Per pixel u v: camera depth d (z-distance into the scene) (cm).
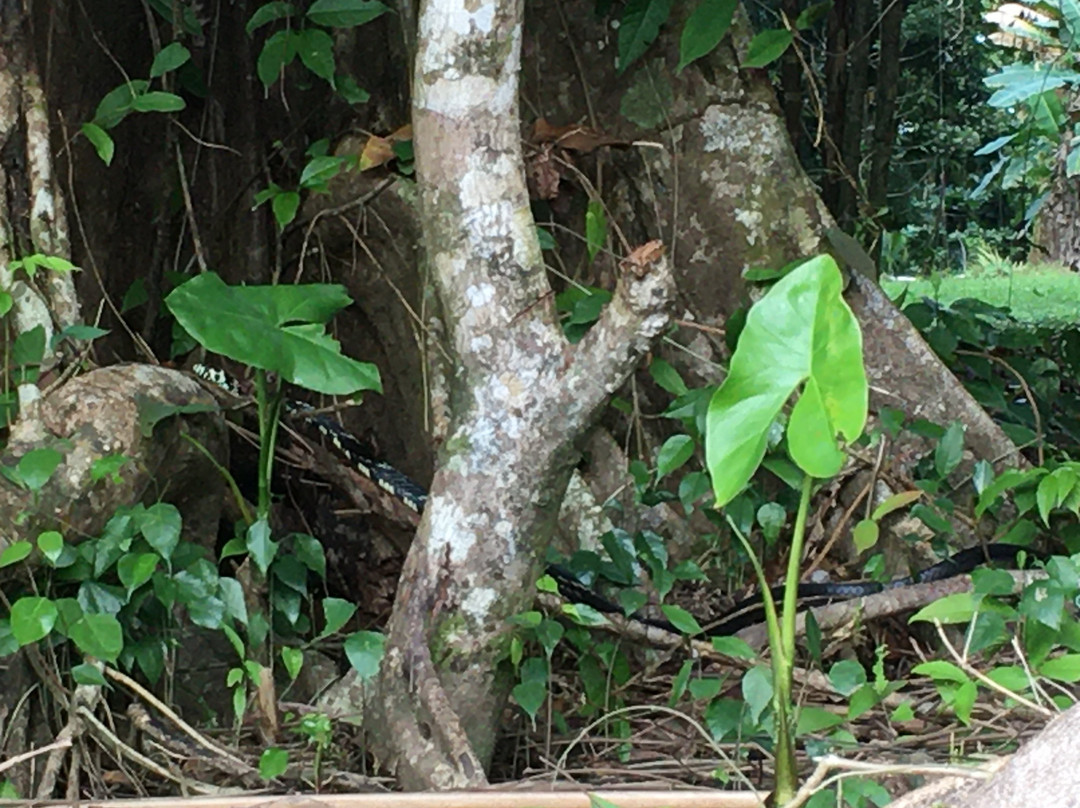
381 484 402
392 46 443
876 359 420
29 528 278
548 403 257
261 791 261
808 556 408
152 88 436
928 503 386
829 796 215
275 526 420
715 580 414
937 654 354
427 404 412
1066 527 374
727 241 430
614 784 262
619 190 441
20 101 351
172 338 439
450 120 264
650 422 441
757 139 431
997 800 171
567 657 345
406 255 428
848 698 300
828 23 680
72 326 328
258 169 457
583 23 438
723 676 321
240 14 456
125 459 287
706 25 414
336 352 277
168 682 309
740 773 241
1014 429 439
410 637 263
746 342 194
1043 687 301
